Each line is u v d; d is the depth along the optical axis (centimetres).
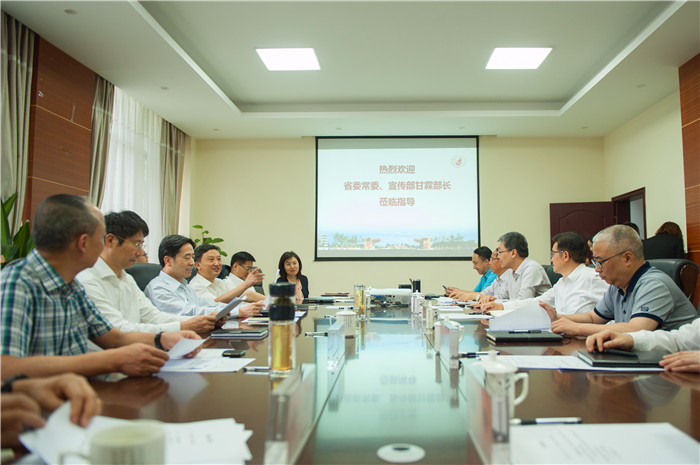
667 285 161
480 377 71
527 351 141
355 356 139
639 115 519
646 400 88
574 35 371
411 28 360
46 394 74
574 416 79
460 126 560
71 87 367
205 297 306
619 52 397
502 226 597
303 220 604
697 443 66
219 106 488
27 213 325
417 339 172
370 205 602
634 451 63
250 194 608
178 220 564
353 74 449
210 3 327
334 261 601
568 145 604
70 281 119
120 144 458
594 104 485
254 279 290
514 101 523
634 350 130
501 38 376
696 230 378
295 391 65
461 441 71
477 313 251
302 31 365
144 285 262
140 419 78
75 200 114
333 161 607
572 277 245
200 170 611
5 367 96
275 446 60
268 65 429
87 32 332
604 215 576
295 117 530
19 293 104
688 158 384
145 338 132
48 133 342
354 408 87
